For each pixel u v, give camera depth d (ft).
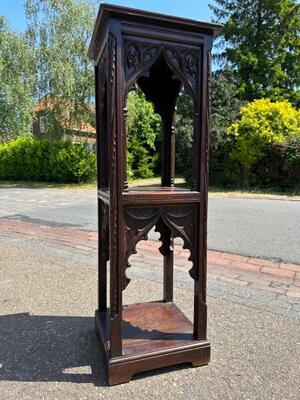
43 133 44.83
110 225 4.65
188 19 4.53
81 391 4.58
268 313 6.82
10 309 7.20
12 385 4.71
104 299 6.37
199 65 4.77
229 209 20.86
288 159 28.78
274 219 17.40
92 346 5.73
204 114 4.86
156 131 42.22
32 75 40.73
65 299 7.71
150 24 4.42
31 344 5.80
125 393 4.55
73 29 37.86
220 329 6.20
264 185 31.30
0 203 24.93
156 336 5.43
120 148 4.52
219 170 33.53
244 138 30.35
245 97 54.75
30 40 39.81
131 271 9.46
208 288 8.13
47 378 4.87
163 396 4.48
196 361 5.16
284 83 56.13
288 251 11.30
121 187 4.58
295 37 55.36
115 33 4.26
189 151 33.06
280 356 5.36
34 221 17.37
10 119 46.65
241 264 9.98
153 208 4.79
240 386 4.66
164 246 6.79
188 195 4.94
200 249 5.15
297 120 30.63
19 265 10.12
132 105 38.37
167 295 6.93
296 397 4.42
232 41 56.85
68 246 12.30
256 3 54.85
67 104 39.27
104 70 5.20
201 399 4.41
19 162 47.67
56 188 37.65
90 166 40.55
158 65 6.08
